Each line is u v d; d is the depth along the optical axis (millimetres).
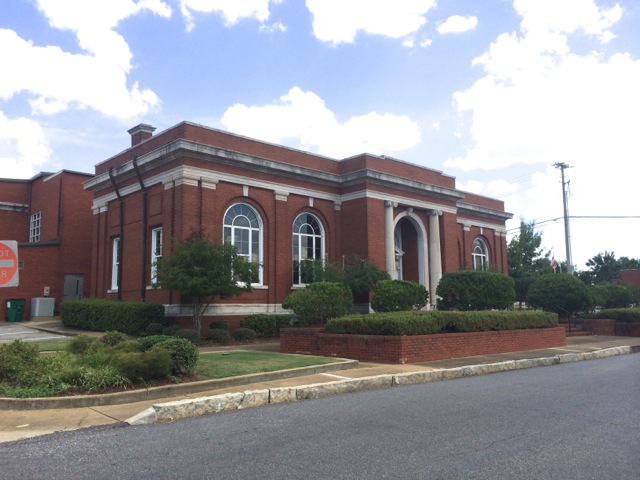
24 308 28344
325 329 16312
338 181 26438
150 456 6129
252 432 7246
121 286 24078
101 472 5559
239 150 23156
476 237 37188
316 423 7754
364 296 24766
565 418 7992
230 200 22578
